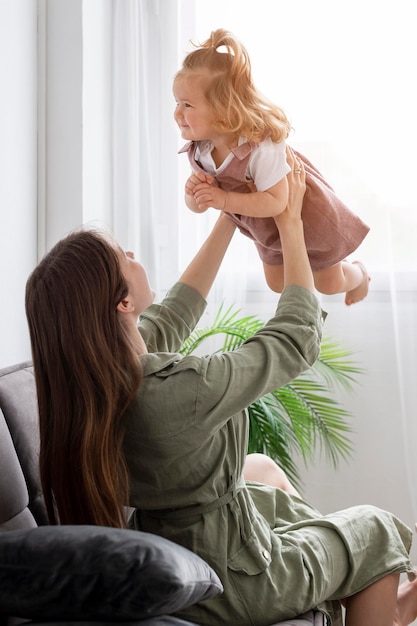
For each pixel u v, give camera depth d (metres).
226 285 3.18
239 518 1.63
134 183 3.12
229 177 1.84
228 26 3.16
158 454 1.56
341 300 3.18
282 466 2.82
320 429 2.96
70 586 1.11
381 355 3.18
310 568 1.66
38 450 1.77
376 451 3.19
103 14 3.01
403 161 3.09
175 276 3.24
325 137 3.13
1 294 2.60
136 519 1.67
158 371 1.57
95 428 1.51
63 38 2.83
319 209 1.92
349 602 1.78
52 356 1.55
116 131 3.09
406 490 3.17
